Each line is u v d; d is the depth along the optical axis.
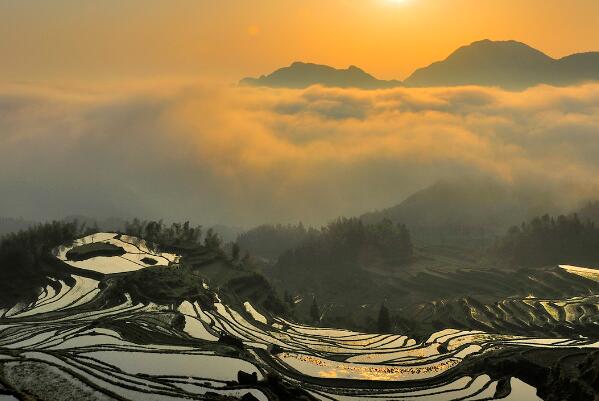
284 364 90.44
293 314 154.62
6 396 61.69
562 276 192.38
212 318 114.50
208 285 138.62
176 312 111.94
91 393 64.94
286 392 71.44
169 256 161.88
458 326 146.75
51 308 113.25
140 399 64.38
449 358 98.50
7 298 123.69
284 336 111.25
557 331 129.50
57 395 63.88
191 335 98.62
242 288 152.75
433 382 84.69
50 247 155.25
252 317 124.62
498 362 88.75
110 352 81.88
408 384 83.56
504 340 111.12
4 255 136.38
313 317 166.75
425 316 167.00
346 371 89.12
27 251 140.00
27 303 120.25
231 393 68.50
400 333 130.62
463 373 89.06
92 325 98.31
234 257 191.38
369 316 165.38
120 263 146.25
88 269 138.38
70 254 149.38
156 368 76.12
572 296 169.00
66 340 88.44
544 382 81.81
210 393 67.38
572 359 84.12
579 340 109.62
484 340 111.44
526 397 77.50
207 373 75.19
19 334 93.31
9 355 77.19
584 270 197.62
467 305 162.88
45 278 134.25
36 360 74.88
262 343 102.00
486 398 77.75
